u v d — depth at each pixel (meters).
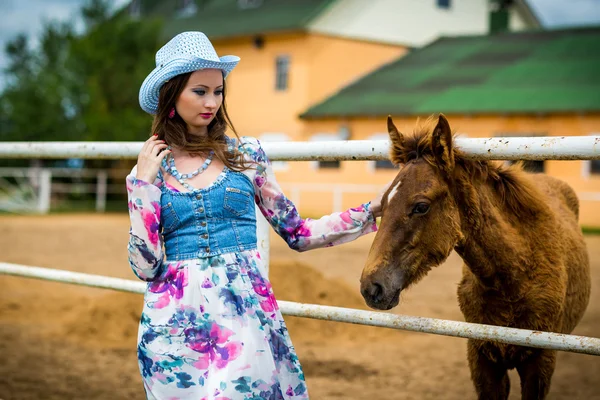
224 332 2.27
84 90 23.20
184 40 2.45
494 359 3.05
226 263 2.34
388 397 4.41
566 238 3.26
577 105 18.08
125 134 21.52
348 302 6.27
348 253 11.59
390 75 23.84
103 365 5.19
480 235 2.86
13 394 4.44
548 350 2.99
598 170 18.23
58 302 7.33
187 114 2.44
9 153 3.65
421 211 2.60
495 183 2.99
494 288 2.97
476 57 23.30
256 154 2.54
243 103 26.30
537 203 3.04
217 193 2.39
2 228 14.38
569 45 22.27
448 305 7.02
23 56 37.19
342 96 23.20
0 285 8.10
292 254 11.38
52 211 20.78
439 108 19.91
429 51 24.88
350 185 21.89
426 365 5.18
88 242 12.19
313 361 5.29
